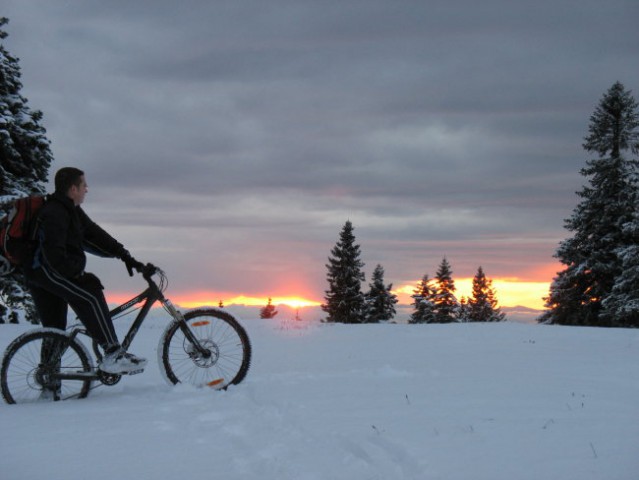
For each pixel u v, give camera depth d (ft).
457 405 15.05
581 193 126.62
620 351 29.04
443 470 9.78
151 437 12.09
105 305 17.51
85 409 15.05
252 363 25.04
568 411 14.25
